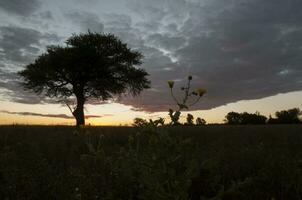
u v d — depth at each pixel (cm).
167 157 327
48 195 467
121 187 466
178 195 320
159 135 329
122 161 384
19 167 592
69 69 3547
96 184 498
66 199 452
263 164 630
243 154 713
